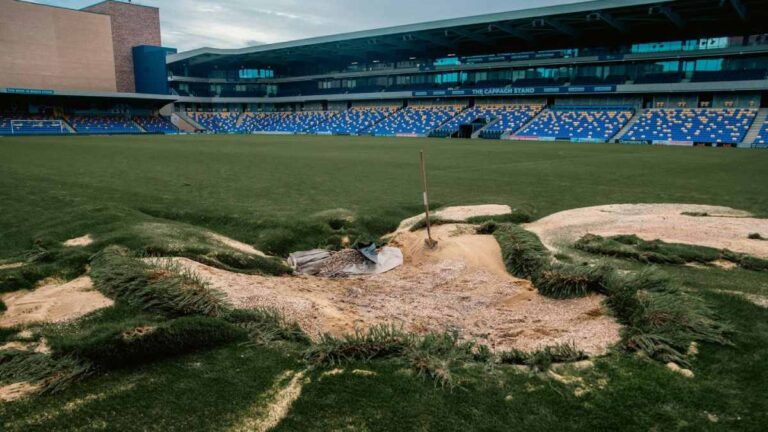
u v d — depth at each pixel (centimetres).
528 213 1180
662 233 959
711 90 4812
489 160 2755
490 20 5072
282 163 2536
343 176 1973
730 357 429
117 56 7169
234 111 8731
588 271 597
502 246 796
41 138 5166
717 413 350
